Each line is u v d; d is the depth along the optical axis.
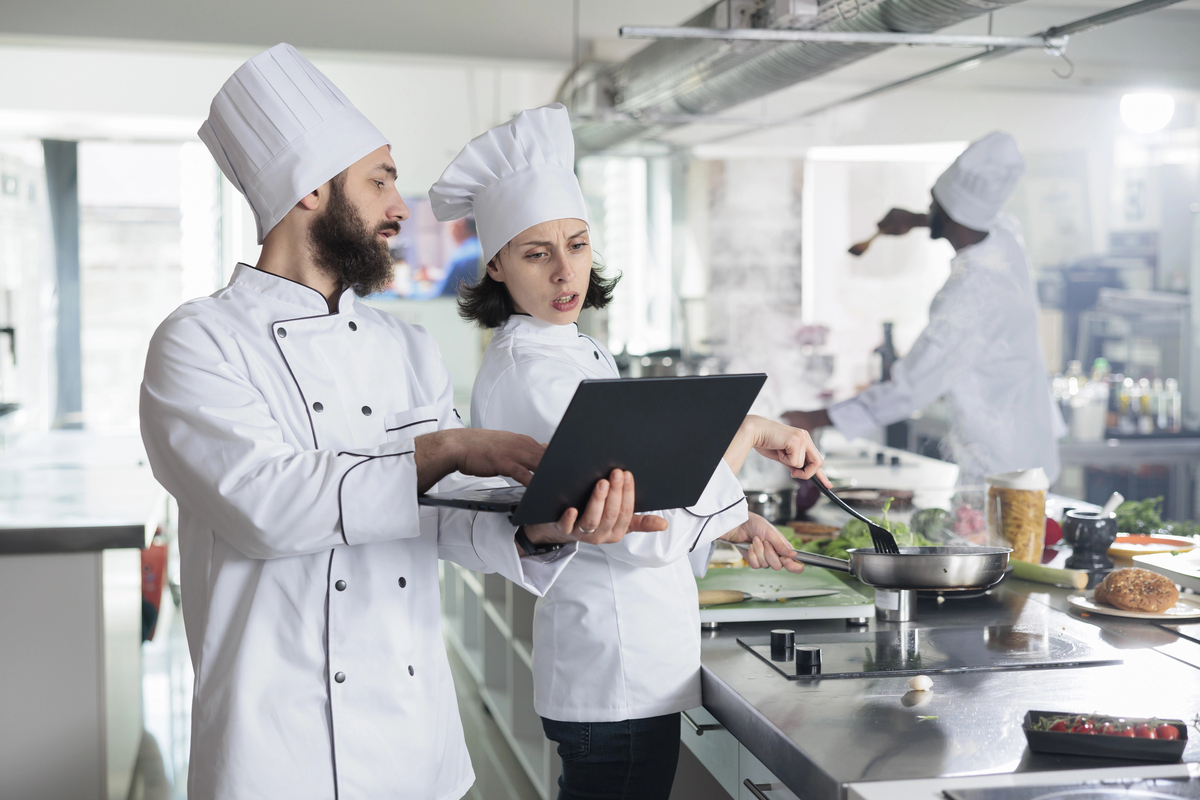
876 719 1.35
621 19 4.72
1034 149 5.68
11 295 6.47
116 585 2.84
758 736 1.38
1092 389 5.11
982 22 4.77
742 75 3.31
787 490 2.82
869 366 6.24
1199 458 4.90
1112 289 5.64
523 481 1.22
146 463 3.74
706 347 6.15
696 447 1.20
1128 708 1.37
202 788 1.31
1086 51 4.86
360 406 1.41
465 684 4.36
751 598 1.94
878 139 5.76
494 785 3.36
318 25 4.47
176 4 4.33
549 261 1.68
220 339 1.31
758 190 6.09
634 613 1.63
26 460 3.82
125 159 7.08
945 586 1.75
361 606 1.35
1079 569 2.19
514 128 1.69
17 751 2.58
